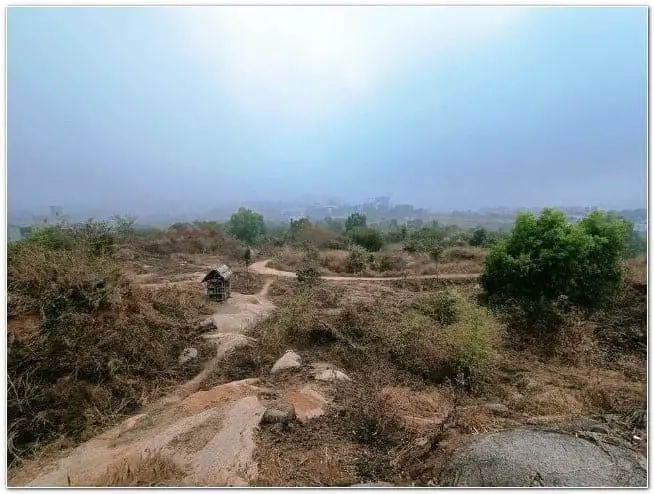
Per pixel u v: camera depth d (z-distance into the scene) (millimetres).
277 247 25078
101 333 6883
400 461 4457
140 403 6109
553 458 4211
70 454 4801
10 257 7523
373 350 7973
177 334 8227
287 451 4531
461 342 7180
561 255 9695
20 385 5660
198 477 4066
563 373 7578
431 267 17969
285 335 8586
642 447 4723
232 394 5883
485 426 5270
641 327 9359
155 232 24797
